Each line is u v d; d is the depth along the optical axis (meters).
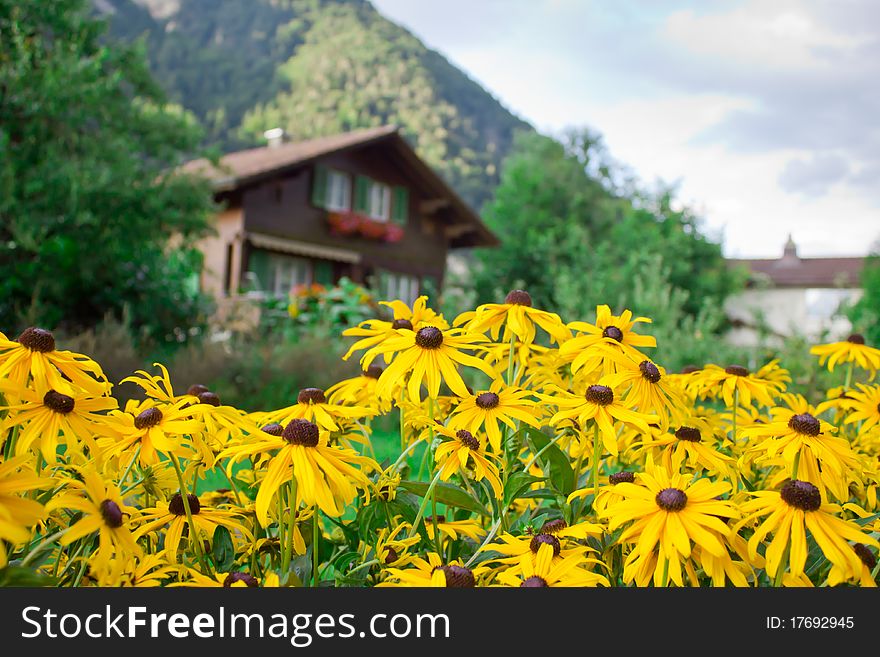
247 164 19.22
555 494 1.35
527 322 1.54
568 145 31.25
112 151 9.20
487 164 84.12
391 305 1.58
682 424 1.50
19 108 8.92
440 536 1.38
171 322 9.13
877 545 1.01
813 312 33.78
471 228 23.08
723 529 0.99
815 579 1.18
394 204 21.83
